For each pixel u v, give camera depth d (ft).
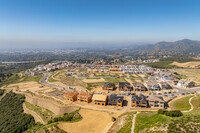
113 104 380.37
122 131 238.89
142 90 499.51
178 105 350.23
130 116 286.46
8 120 389.80
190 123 192.65
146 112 305.73
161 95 440.04
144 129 217.97
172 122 208.54
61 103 399.85
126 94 460.55
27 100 467.93
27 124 360.28
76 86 581.12
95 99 384.27
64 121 313.73
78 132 268.21
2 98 521.65
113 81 642.63
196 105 316.60
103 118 311.68
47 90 531.50
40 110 405.39
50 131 272.31
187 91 482.28
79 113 336.90
